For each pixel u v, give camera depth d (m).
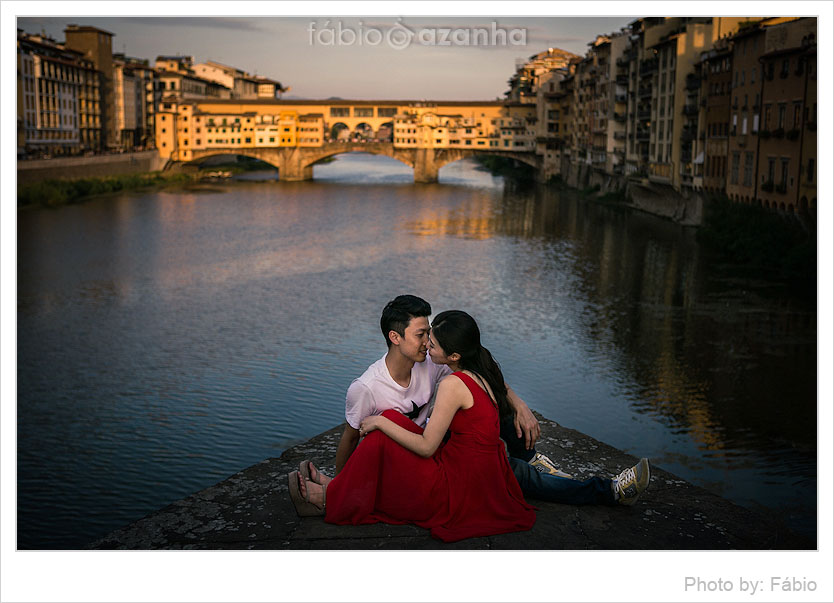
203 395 34.28
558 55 158.62
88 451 28.36
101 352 41.47
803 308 43.91
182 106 138.25
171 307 51.78
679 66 70.38
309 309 50.78
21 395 34.66
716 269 54.12
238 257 69.00
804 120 47.03
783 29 50.22
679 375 34.19
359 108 145.62
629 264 59.25
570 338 41.28
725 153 60.59
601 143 100.31
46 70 105.06
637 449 26.17
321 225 86.44
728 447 25.92
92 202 101.19
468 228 82.62
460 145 138.62
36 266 64.12
